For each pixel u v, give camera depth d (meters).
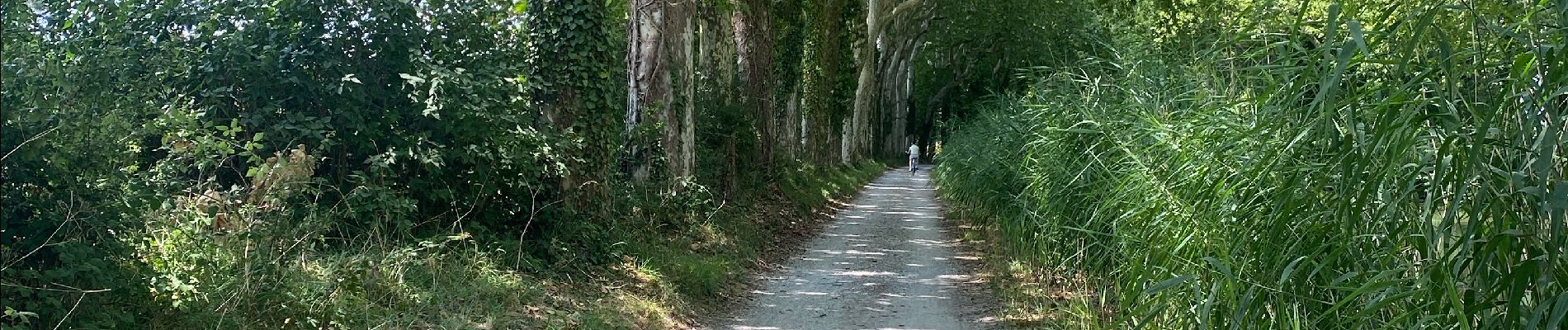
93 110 5.41
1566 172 3.09
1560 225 2.87
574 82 10.26
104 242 5.14
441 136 8.62
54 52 6.31
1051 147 9.07
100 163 5.27
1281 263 4.20
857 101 36.56
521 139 8.94
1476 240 3.23
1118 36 11.51
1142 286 5.48
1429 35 3.66
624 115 14.96
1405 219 3.75
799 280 10.91
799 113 27.06
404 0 8.41
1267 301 4.39
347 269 6.63
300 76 8.18
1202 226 4.89
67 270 4.73
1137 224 6.04
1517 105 3.22
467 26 9.06
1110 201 6.72
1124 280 6.91
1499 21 3.53
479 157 8.65
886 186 30.95
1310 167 4.02
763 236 14.59
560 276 8.82
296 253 6.96
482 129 8.52
